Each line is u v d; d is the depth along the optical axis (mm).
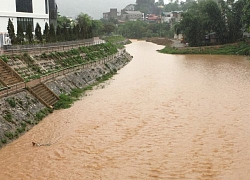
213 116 29828
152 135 25469
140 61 74000
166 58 80375
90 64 49812
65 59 46469
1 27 52562
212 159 21078
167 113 31109
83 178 19016
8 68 33000
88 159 21453
